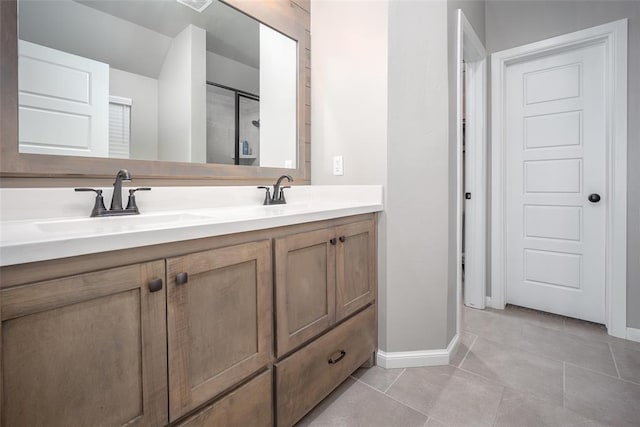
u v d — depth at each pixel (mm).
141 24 1316
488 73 2504
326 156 1921
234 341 975
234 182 1647
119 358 727
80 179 1142
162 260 794
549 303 2416
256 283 1038
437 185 1696
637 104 1939
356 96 1771
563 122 2297
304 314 1225
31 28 1033
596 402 1404
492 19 2475
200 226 862
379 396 1461
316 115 1971
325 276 1328
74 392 666
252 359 1027
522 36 2350
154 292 779
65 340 651
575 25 2145
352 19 1778
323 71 1926
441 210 1701
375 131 1695
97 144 1185
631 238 1979
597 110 2162
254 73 1725
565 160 2299
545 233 2408
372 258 1649
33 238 635
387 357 1686
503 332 2115
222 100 1595
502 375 1622
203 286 890
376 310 1708
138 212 1185
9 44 981
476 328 2178
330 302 1356
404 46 1655
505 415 1330
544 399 1429
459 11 1831
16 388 598
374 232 1669
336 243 1390
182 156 1440
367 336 1626
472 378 1597
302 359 1211
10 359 590
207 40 1533
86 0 1167
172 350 817
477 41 2227
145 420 769
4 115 973
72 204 1084
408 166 1673
